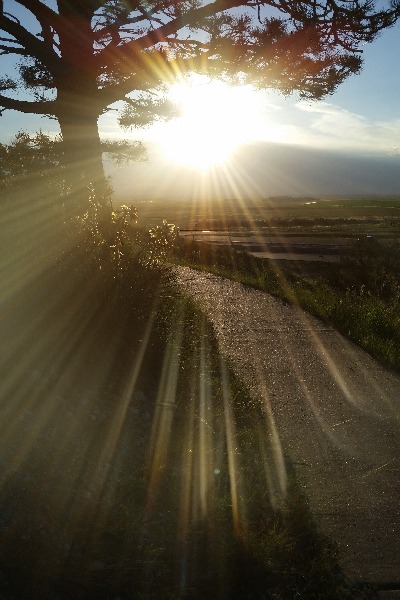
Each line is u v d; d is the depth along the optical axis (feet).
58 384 16.83
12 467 12.83
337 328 36.40
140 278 24.39
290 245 120.88
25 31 35.35
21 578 10.67
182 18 34.96
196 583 11.51
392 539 13.60
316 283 64.90
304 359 28.84
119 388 19.08
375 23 35.63
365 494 15.65
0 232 21.80
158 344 23.66
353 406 22.59
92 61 36.11
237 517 13.57
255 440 18.24
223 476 15.55
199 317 31.35
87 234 23.82
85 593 10.86
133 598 10.97
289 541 12.99
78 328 19.69
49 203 25.20
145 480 14.30
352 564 12.64
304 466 17.15
